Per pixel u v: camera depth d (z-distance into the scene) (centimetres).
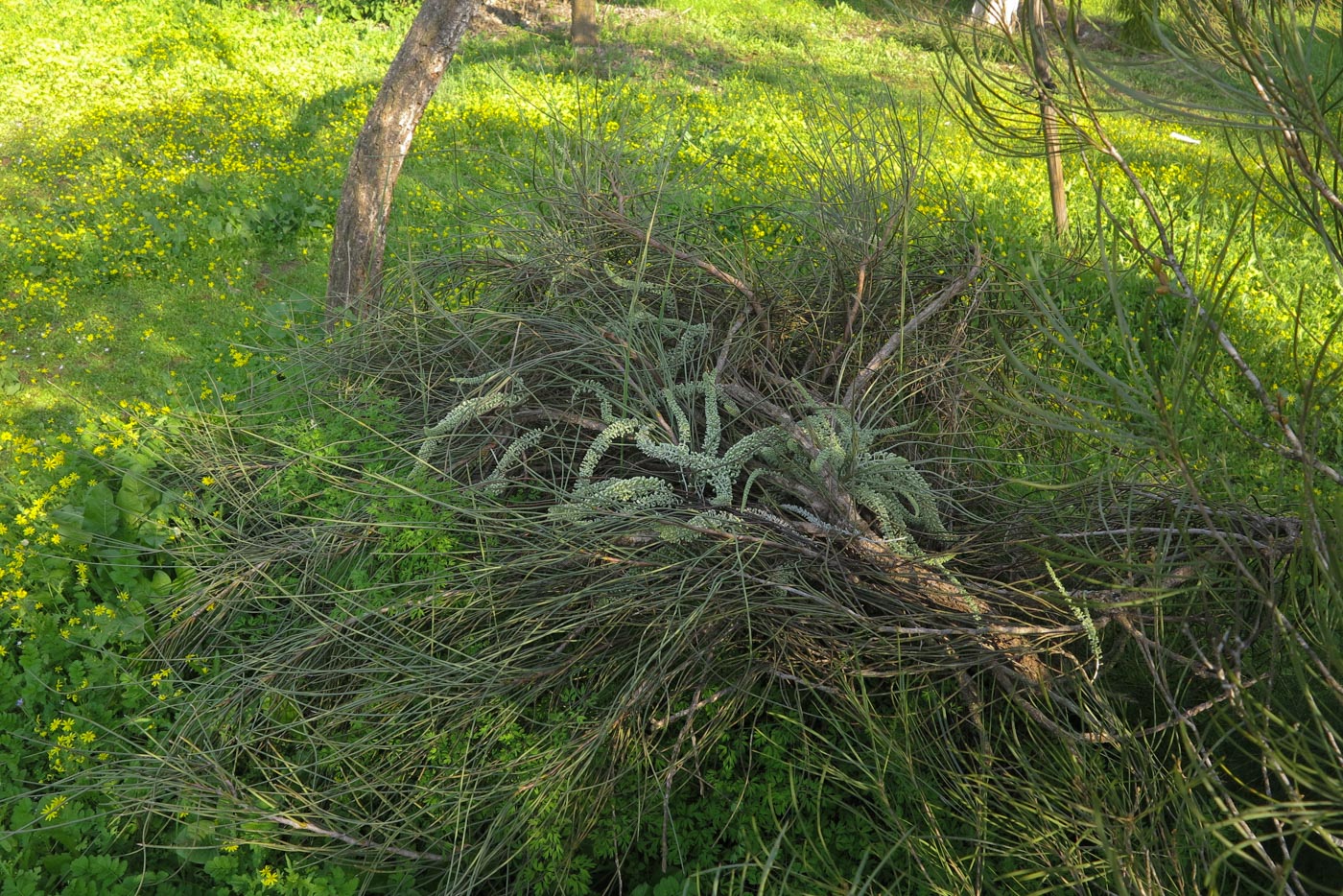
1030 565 305
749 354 372
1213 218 678
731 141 798
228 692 301
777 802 280
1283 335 543
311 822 273
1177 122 182
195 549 340
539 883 263
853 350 385
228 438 388
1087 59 181
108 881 262
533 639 293
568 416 352
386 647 297
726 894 266
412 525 312
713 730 282
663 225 419
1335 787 178
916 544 306
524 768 273
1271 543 264
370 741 280
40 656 316
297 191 695
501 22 1350
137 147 771
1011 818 255
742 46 1359
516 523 312
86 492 365
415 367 402
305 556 329
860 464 309
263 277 602
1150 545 299
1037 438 378
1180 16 186
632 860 282
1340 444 431
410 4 1340
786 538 299
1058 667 295
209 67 1029
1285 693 250
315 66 1092
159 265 595
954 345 377
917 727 279
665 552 299
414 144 784
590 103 889
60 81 923
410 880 268
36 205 659
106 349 514
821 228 404
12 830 272
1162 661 256
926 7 218
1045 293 210
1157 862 239
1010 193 700
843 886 239
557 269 399
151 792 276
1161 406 180
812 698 295
